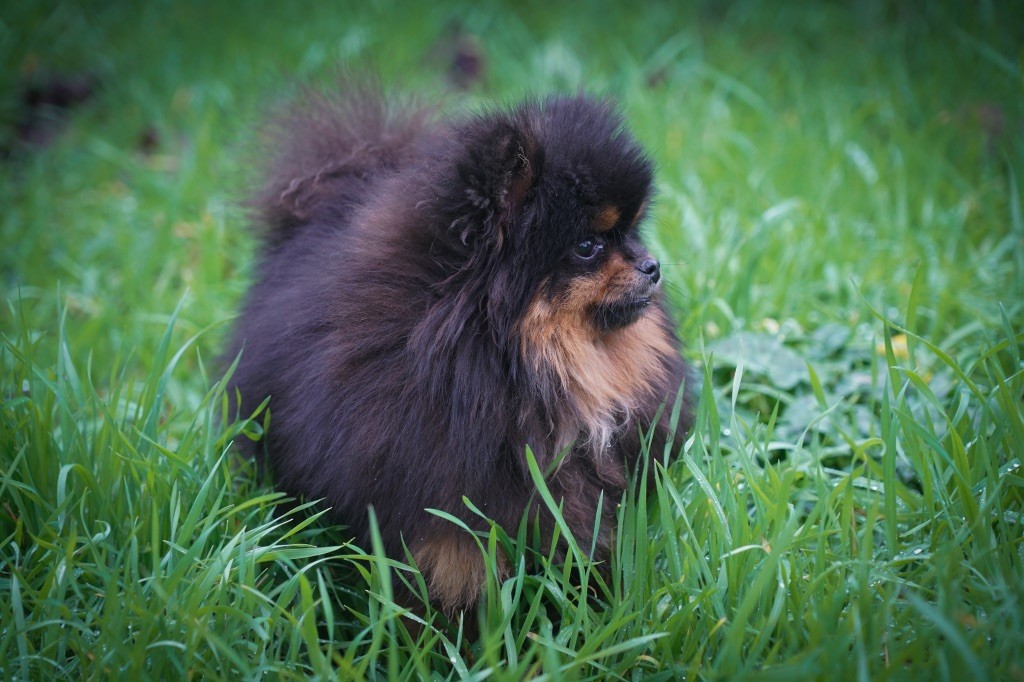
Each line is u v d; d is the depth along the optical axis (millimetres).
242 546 3834
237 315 5117
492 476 3895
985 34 9016
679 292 5566
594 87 8711
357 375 3932
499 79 9297
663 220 6559
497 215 3857
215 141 8523
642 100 8398
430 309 3900
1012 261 6438
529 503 3863
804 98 8664
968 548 3896
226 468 4355
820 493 4047
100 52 10172
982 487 4031
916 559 3865
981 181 7301
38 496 4207
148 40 10125
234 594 3910
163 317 6324
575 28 10172
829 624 3488
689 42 9500
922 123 8039
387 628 4125
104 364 6227
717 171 7652
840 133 7859
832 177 7352
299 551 3896
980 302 5996
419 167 4148
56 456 4496
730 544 3863
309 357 4133
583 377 4031
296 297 4363
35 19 10594
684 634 3811
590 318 4055
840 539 4133
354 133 5109
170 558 3947
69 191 8289
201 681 3617
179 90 9336
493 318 3887
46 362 6023
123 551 3916
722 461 4254
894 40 9305
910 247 6648
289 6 10445
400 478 3889
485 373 3875
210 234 7090
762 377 5496
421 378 3848
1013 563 3729
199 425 5023
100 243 7434
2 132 9078
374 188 4539
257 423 4500
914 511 4203
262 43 9844
